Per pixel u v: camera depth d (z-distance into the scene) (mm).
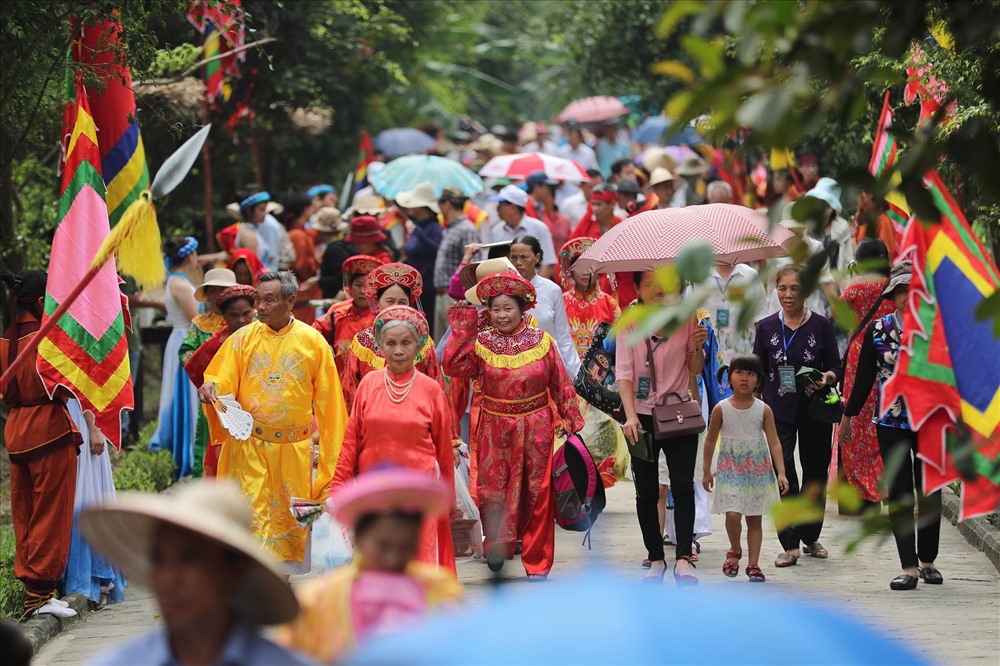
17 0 19844
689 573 18312
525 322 19297
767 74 6082
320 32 45875
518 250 22188
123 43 20453
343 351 20953
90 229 18141
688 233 19594
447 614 5688
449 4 59688
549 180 36250
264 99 46375
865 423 20656
